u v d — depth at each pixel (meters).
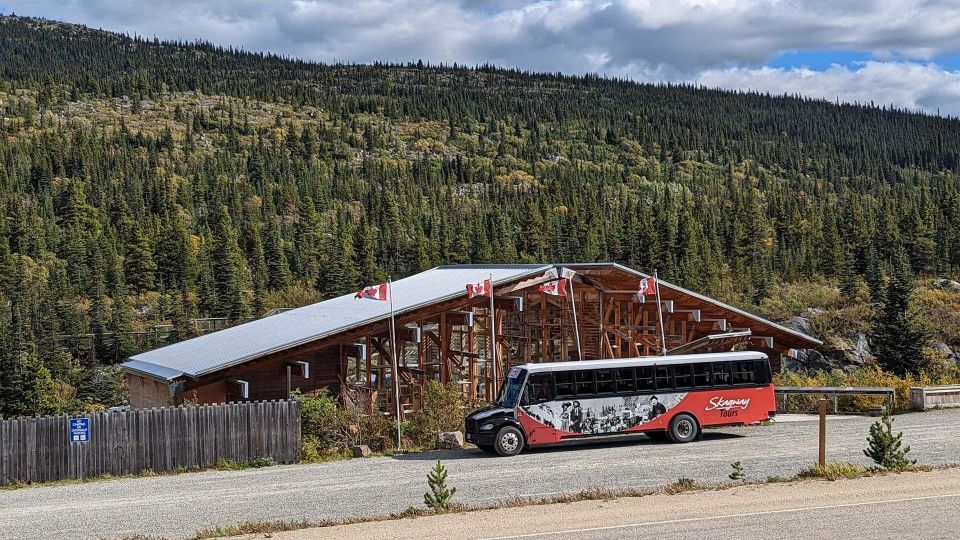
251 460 25.97
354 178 196.50
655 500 17.59
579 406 26.91
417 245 114.75
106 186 159.25
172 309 88.62
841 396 37.22
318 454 27.55
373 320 35.22
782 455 23.67
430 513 17.17
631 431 27.31
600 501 17.73
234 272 98.50
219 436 25.70
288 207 165.50
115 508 19.67
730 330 43.81
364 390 36.72
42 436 23.86
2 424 23.42
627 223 128.62
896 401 36.12
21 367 62.38
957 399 34.97
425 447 28.77
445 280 42.56
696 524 15.56
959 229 105.62
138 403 39.47
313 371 37.69
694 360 28.17
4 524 18.41
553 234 123.19
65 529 17.64
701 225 127.31
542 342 44.22
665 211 136.75
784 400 37.66
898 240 101.25
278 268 107.19
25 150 179.12
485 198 192.38
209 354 35.94
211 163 194.25
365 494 20.16
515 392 26.75
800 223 139.38
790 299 81.88
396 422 30.56
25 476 23.62
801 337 45.06
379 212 150.38
